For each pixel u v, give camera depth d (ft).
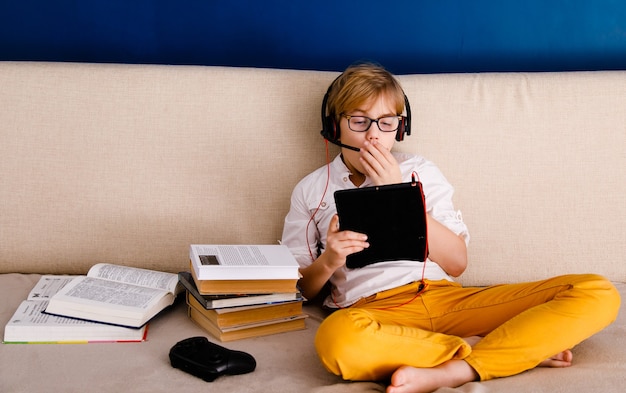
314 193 5.80
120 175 6.21
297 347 4.92
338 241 5.03
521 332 4.41
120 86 6.25
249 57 7.18
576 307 4.47
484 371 4.35
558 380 4.27
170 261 6.22
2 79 6.24
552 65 7.16
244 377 4.38
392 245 5.10
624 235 6.20
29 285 5.88
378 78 5.47
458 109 6.24
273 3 7.10
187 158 6.22
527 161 6.22
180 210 6.20
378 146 5.34
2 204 6.16
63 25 7.17
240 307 5.00
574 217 6.21
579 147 6.22
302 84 6.28
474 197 6.20
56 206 6.19
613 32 7.09
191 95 6.24
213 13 7.14
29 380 4.25
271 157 6.23
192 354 4.42
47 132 6.20
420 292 5.26
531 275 6.20
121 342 4.91
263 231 6.24
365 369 4.28
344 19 7.13
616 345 4.76
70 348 4.76
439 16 7.10
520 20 7.09
